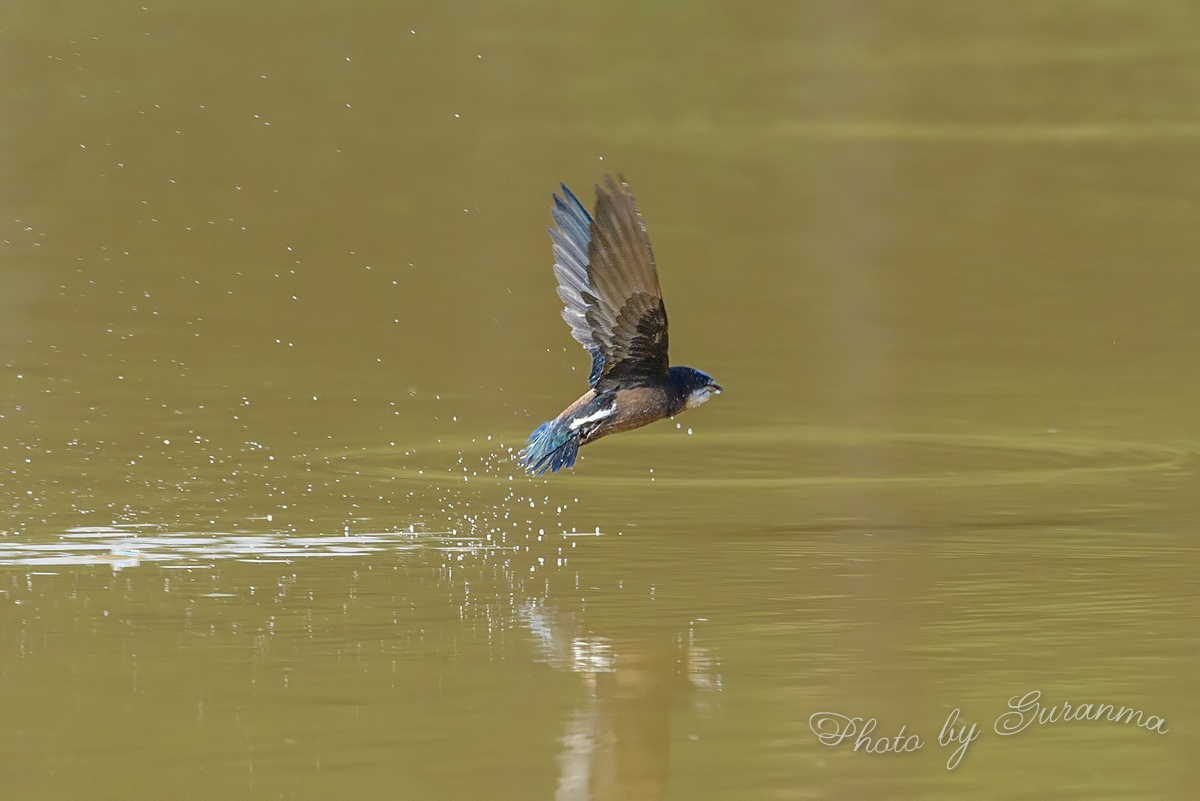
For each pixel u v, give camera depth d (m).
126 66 32.56
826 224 28.50
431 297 24.19
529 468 10.19
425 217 27.97
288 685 8.81
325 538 12.55
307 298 23.80
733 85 34.72
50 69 31.97
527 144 31.47
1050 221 28.78
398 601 10.64
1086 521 13.40
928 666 9.16
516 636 9.80
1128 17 38.59
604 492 14.59
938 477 15.39
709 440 16.98
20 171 28.25
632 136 31.97
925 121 33.34
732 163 31.05
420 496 14.19
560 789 7.37
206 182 28.62
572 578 11.33
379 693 8.66
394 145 30.83
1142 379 20.33
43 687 8.72
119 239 25.86
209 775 7.46
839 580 11.25
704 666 9.20
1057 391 19.67
